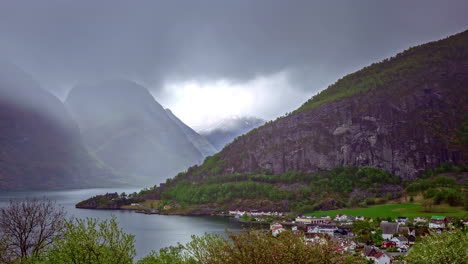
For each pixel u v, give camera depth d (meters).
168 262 56.19
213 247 48.75
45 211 65.81
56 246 47.62
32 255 53.66
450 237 52.91
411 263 57.28
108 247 47.19
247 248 39.66
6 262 56.06
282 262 38.31
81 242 45.88
